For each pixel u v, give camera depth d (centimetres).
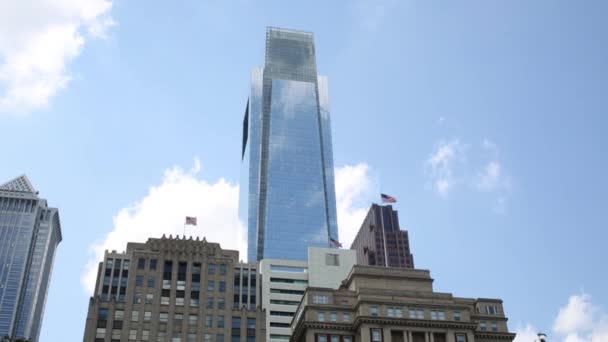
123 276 14212
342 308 13625
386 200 18362
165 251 14688
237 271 14800
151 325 13662
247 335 13875
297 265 19712
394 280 14388
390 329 13188
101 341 13288
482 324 14050
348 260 19738
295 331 14250
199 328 13788
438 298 13912
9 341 10594
